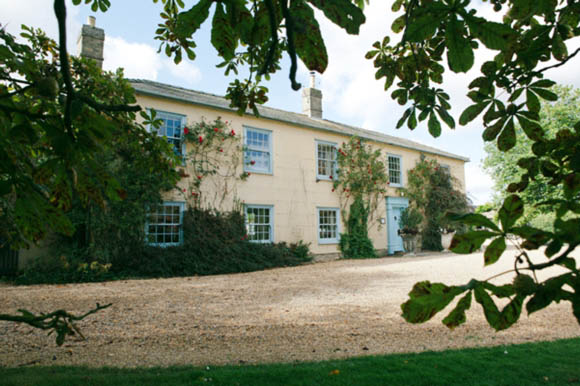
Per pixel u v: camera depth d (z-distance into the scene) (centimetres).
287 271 1004
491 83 151
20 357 348
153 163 312
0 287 738
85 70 287
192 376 275
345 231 1407
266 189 1213
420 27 101
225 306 562
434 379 264
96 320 482
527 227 66
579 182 75
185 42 203
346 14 79
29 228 106
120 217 877
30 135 93
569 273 66
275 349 369
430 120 198
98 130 98
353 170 1439
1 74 124
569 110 1827
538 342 368
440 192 1661
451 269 968
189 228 1002
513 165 2048
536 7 125
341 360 322
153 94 987
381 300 600
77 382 261
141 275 891
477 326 447
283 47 203
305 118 1509
